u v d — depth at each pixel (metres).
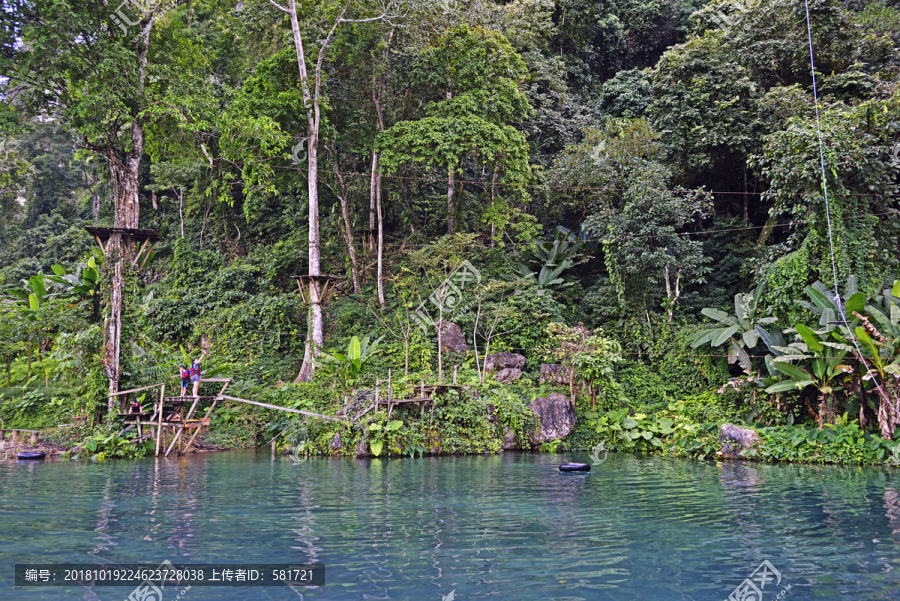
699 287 20.80
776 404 14.60
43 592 3.88
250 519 6.22
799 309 15.16
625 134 20.72
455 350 18.59
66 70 13.76
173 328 21.92
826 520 6.38
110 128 14.36
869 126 15.02
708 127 20.52
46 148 37.28
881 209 15.40
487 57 20.88
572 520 6.31
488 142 19.83
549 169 23.45
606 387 16.53
